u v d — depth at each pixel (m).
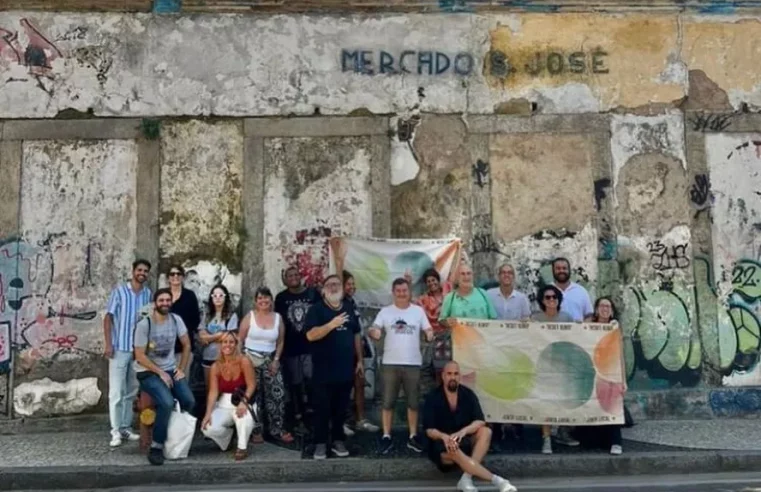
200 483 7.86
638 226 10.58
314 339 8.29
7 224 10.18
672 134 10.74
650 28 10.89
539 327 8.74
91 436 9.54
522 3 10.77
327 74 10.62
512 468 8.06
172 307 9.37
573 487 7.59
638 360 10.38
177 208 10.34
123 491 7.63
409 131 10.59
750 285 10.58
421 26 10.75
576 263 10.48
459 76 10.70
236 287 10.27
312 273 10.34
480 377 8.70
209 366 9.20
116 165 10.36
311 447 8.40
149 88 10.46
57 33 10.48
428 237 10.45
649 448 8.59
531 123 10.67
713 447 8.63
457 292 9.28
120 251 10.25
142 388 8.37
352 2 10.67
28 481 7.78
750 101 10.86
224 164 10.43
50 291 10.15
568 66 10.78
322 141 10.54
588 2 10.79
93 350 10.09
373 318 10.22
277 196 10.43
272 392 8.89
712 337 10.45
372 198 10.46
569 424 8.52
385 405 8.72
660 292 10.49
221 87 10.52
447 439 7.52
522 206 10.55
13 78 10.38
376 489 7.54
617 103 10.76
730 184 10.73
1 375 9.98
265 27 10.62
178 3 10.55
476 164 10.58
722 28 10.95
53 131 10.33
